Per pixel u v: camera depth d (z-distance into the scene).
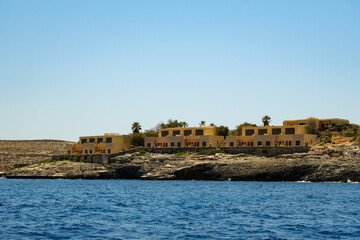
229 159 150.75
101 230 49.78
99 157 179.25
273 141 154.75
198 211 65.75
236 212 64.56
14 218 58.62
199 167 151.00
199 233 48.06
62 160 191.12
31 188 120.25
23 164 199.12
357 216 60.41
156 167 161.75
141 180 162.75
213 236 46.53
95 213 63.78
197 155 160.25
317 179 134.88
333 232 48.56
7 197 90.69
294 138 151.12
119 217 59.53
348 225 52.94
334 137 151.62
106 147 184.12
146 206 72.44
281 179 140.00
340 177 132.12
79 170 176.38
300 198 85.38
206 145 168.25
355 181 130.38
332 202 78.19
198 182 142.38
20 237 46.06
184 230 49.78
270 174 140.50
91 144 188.62
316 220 56.84
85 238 45.62
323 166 134.88
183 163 155.38
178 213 63.53
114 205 74.19
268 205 73.69
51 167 183.75
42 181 162.25
